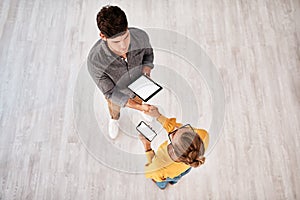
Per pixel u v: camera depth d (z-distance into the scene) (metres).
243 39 2.79
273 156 2.32
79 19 2.86
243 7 2.94
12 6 2.91
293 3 2.96
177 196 2.20
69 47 2.74
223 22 2.87
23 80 2.59
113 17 1.56
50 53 2.71
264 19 2.88
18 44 2.74
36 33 2.79
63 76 2.61
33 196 2.19
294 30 2.83
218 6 2.94
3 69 2.62
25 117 2.45
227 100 2.53
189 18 2.88
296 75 2.63
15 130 2.40
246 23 2.86
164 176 1.73
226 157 2.31
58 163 2.29
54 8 2.91
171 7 2.93
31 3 2.93
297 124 2.44
